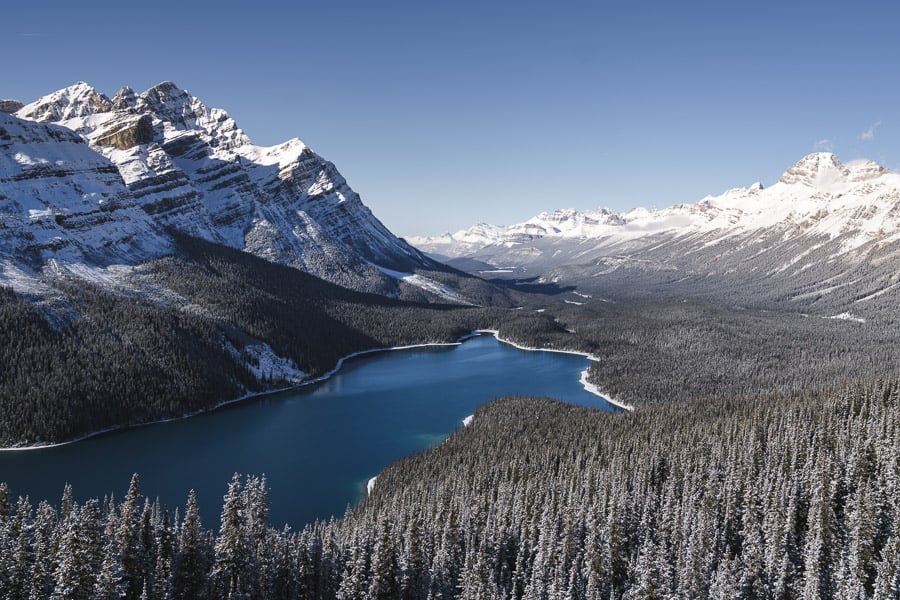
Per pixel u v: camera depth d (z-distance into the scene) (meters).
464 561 103.25
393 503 124.81
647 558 93.69
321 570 92.94
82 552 72.75
